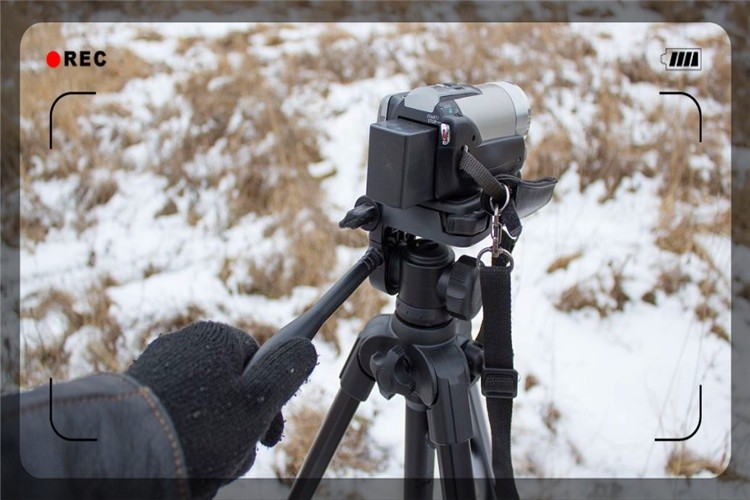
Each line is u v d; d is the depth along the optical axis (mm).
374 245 1061
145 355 760
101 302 2281
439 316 1038
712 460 1751
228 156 2969
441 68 3506
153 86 3404
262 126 3109
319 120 3166
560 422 1863
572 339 2148
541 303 2287
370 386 1133
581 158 2926
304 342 867
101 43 3697
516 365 2037
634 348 2117
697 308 2262
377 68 3531
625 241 2543
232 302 2314
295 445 1809
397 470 1751
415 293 1028
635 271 2398
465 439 1027
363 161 2945
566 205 2748
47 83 3350
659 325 2205
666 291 2328
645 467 1740
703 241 2508
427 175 944
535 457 1771
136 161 2992
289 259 2467
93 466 645
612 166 2875
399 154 913
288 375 817
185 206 2783
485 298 942
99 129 3146
